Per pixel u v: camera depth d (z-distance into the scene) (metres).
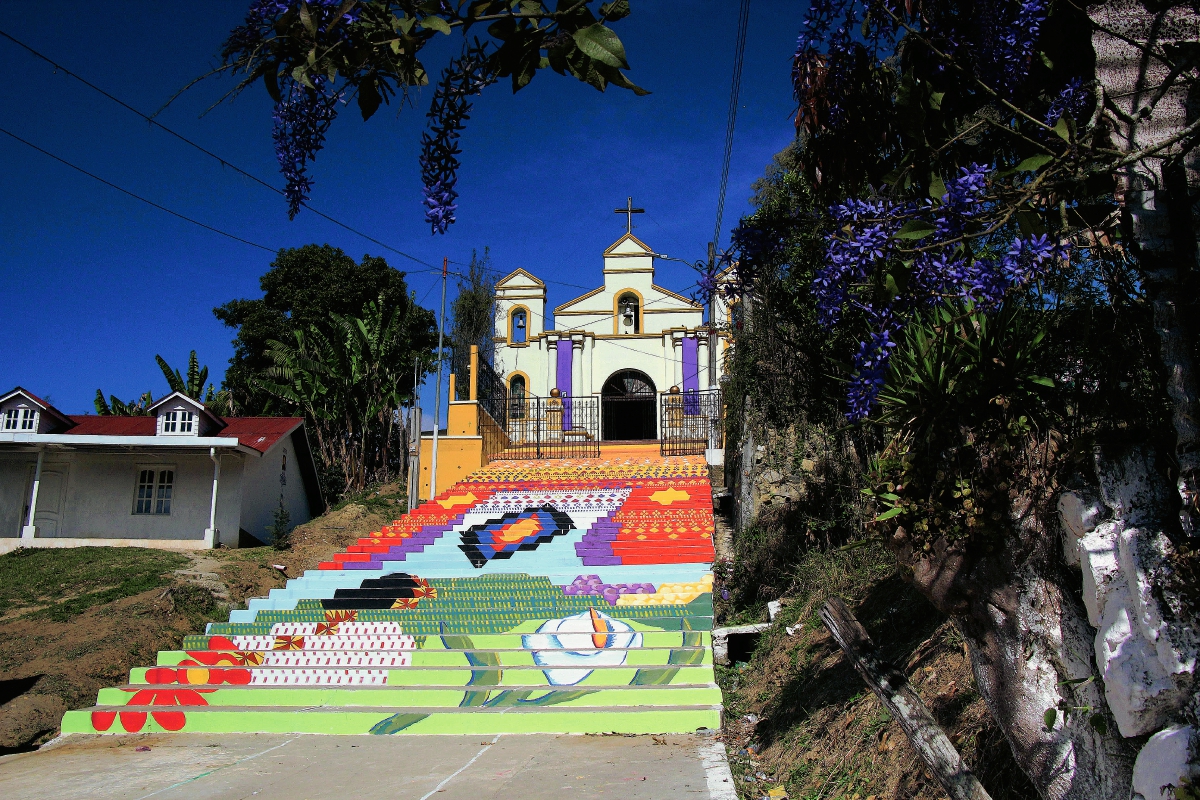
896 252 3.32
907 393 3.39
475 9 2.49
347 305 31.69
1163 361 2.85
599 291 31.02
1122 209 3.06
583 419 28.00
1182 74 3.09
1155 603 2.66
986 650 3.21
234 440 20.14
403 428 28.31
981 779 4.06
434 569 14.36
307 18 2.42
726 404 14.85
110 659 11.93
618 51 2.35
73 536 20.47
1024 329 3.31
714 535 15.51
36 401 20.86
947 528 3.28
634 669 9.98
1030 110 3.84
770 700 8.39
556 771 7.16
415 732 9.02
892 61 4.16
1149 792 2.54
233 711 9.63
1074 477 3.02
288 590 13.63
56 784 7.52
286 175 2.88
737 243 4.40
